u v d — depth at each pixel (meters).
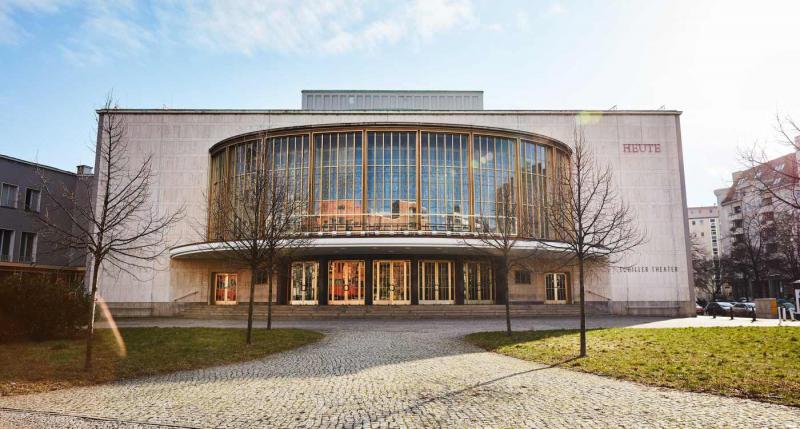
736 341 14.73
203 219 33.81
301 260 30.62
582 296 13.25
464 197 28.53
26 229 37.72
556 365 11.80
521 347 14.62
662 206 35.03
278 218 19.41
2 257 36.25
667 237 34.75
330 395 8.85
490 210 28.83
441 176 28.44
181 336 17.55
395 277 29.80
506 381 9.95
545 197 29.11
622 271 34.22
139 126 34.97
